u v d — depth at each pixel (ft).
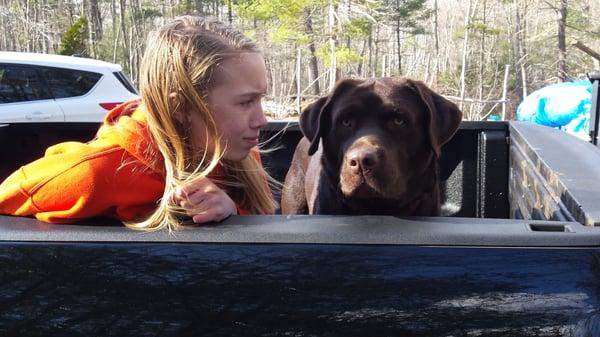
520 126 10.25
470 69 164.66
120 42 160.15
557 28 154.10
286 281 4.48
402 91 8.08
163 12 164.55
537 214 7.00
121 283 4.61
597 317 4.18
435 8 172.65
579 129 37.83
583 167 6.50
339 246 4.57
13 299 4.69
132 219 5.46
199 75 5.83
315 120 8.64
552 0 162.61
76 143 5.76
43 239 4.84
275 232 4.74
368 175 7.38
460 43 188.44
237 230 4.83
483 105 116.57
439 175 11.30
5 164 10.09
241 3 107.14
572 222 4.83
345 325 4.36
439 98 8.38
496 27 178.29
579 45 53.62
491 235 4.57
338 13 100.37
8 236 4.90
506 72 91.61
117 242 4.77
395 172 7.61
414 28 177.06
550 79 163.32
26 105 28.07
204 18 6.35
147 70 5.99
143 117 5.96
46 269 4.72
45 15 149.28
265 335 4.42
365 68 162.81
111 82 29.89
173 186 5.30
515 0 169.89
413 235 4.60
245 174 7.07
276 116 67.51
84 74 29.43
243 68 6.05
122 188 5.44
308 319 4.39
